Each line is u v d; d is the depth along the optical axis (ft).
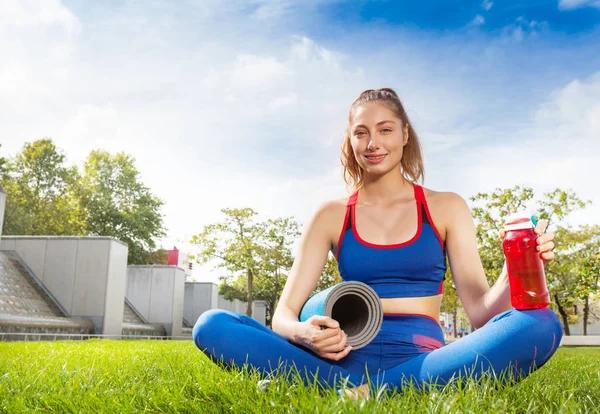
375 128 7.66
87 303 75.15
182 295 107.24
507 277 6.78
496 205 57.77
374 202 7.95
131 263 138.41
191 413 5.78
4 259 74.69
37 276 75.87
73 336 68.13
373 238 7.63
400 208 7.77
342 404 5.18
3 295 66.28
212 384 6.77
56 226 130.41
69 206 135.23
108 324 76.07
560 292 71.97
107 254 76.28
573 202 57.06
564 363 16.35
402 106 8.04
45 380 8.88
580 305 114.32
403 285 7.37
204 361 12.56
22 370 10.73
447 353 6.63
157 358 15.93
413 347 7.07
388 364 7.04
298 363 6.94
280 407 5.45
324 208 8.23
